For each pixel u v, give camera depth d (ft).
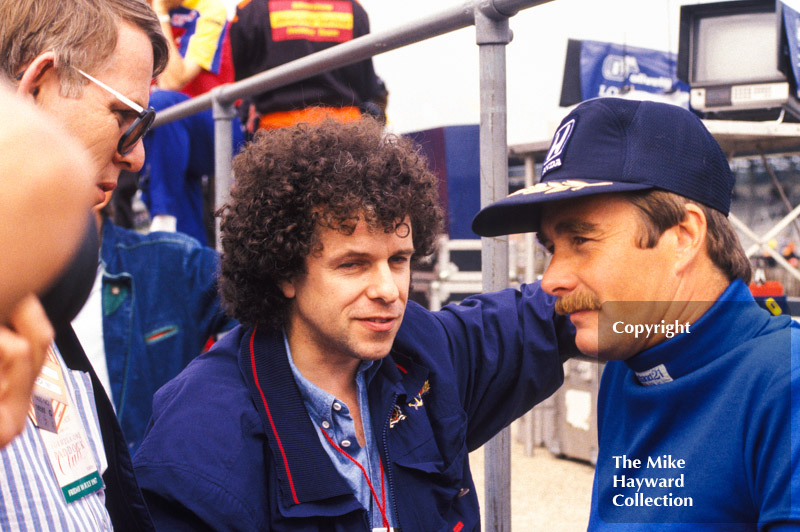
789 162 12.11
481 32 4.20
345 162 3.34
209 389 3.51
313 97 8.21
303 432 3.44
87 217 0.95
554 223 3.36
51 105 3.43
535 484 12.02
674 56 16.31
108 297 6.54
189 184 10.07
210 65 11.56
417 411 3.80
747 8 10.94
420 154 3.98
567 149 3.31
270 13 9.27
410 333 4.01
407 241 3.51
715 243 3.16
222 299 3.92
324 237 3.38
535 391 4.31
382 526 3.53
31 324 1.00
